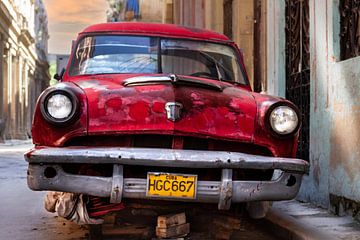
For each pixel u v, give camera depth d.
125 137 4.20
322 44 6.32
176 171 4.10
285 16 7.79
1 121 35.69
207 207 4.59
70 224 5.81
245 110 4.36
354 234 4.86
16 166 14.23
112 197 3.96
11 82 44.16
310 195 6.62
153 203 4.41
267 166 4.12
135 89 4.29
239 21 10.80
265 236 5.40
